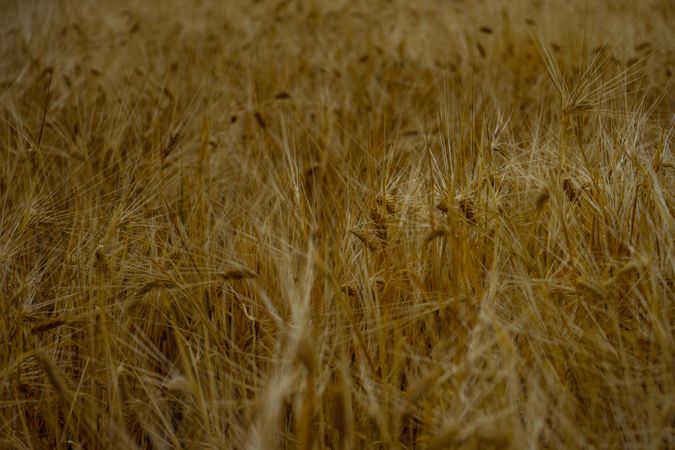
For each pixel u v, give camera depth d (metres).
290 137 2.64
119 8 5.30
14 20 4.47
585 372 1.79
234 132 2.59
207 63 3.51
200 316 1.96
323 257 2.05
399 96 3.08
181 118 2.63
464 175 2.08
